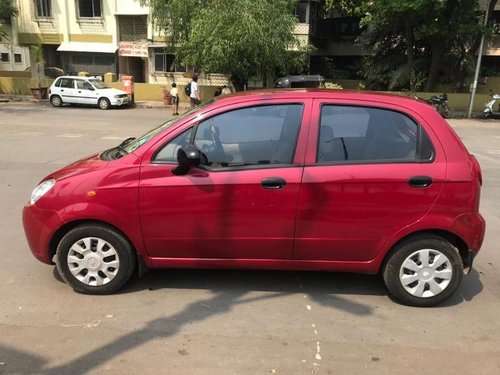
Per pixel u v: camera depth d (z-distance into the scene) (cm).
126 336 352
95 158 435
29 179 851
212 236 398
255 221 393
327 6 3058
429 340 354
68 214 398
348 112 397
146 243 405
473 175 391
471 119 2302
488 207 733
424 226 389
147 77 3319
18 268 472
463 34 2366
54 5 3291
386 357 331
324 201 388
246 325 370
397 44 2838
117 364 318
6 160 1026
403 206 388
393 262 400
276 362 322
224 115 400
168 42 2672
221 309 395
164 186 392
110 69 3359
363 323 377
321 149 392
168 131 402
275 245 399
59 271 417
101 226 403
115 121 1928
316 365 320
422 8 2191
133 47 3228
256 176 388
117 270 411
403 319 385
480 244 403
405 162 389
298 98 399
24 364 317
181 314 386
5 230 584
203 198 391
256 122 398
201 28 2236
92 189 397
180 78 3167
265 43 2228
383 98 401
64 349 334
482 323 381
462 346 347
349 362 324
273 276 458
